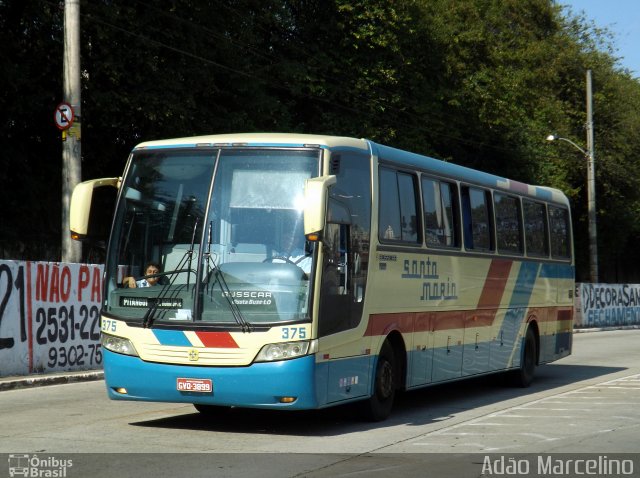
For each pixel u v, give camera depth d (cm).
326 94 3422
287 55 3381
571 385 1742
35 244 2520
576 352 2614
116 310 1044
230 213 1027
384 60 3469
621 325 4300
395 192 1223
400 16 3459
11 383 1485
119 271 1054
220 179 1041
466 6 4106
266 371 979
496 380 1727
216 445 969
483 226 1524
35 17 2341
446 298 1365
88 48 2333
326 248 1023
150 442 979
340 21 3397
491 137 4366
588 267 5431
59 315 1655
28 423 1109
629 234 5634
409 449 963
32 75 2386
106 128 2491
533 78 4428
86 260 2442
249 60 3027
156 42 2438
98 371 1702
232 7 2845
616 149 5188
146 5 2466
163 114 2417
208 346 993
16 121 2448
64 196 1816
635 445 1007
